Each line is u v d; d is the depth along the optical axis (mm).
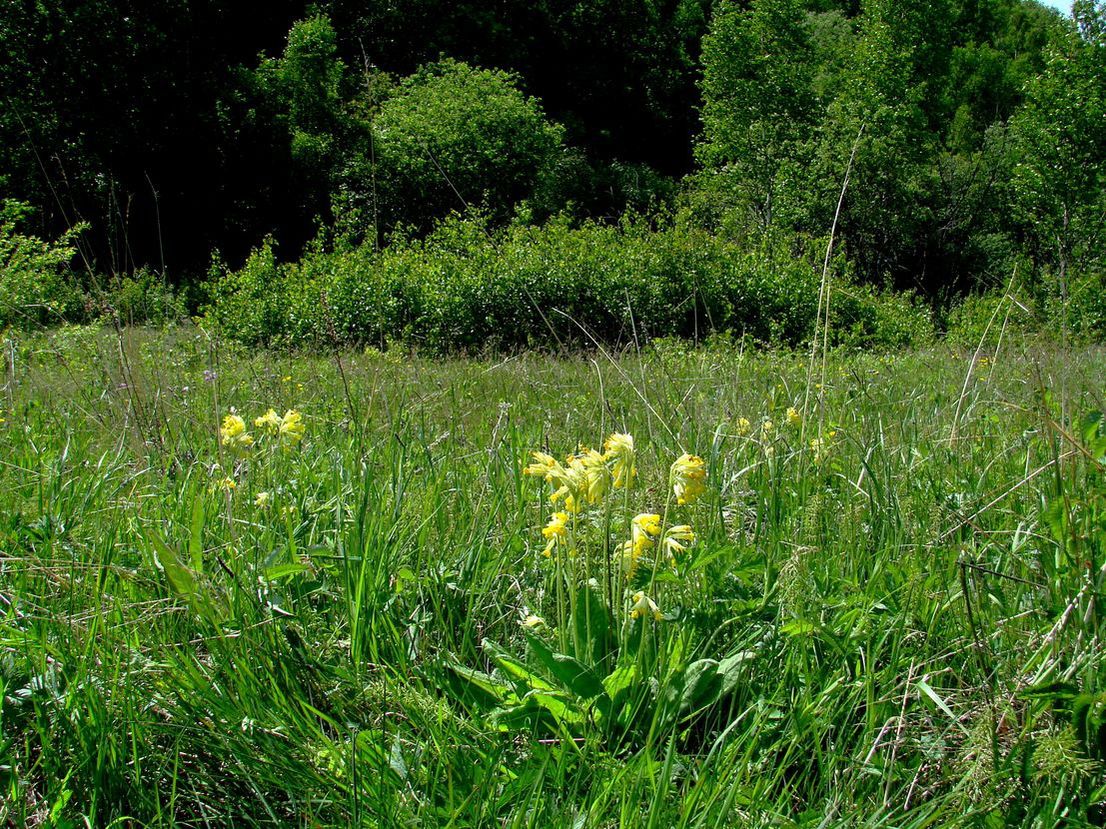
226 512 2564
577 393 5570
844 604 1996
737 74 28766
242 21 31438
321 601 2217
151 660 1827
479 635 2121
